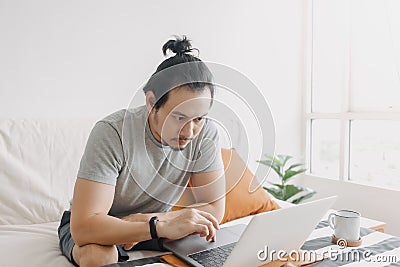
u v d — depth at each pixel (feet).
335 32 9.23
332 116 9.13
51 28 6.62
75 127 6.37
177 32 7.85
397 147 8.11
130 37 7.33
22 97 6.47
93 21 6.97
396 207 7.89
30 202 5.68
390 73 8.19
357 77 8.82
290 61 9.53
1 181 5.59
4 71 6.31
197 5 8.07
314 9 9.68
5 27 6.26
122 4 7.22
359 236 4.49
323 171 9.71
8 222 5.52
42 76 6.60
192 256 3.83
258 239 3.33
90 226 3.73
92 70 7.02
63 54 6.74
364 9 8.62
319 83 9.68
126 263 3.76
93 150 3.93
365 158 8.74
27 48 6.45
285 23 9.37
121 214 4.53
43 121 6.20
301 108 9.81
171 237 3.86
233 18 8.57
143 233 3.82
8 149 5.75
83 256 3.78
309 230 3.82
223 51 8.48
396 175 8.16
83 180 3.86
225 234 4.44
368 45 8.58
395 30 8.07
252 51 8.91
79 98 6.93
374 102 8.50
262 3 8.98
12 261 4.15
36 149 5.93
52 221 5.82
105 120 4.11
